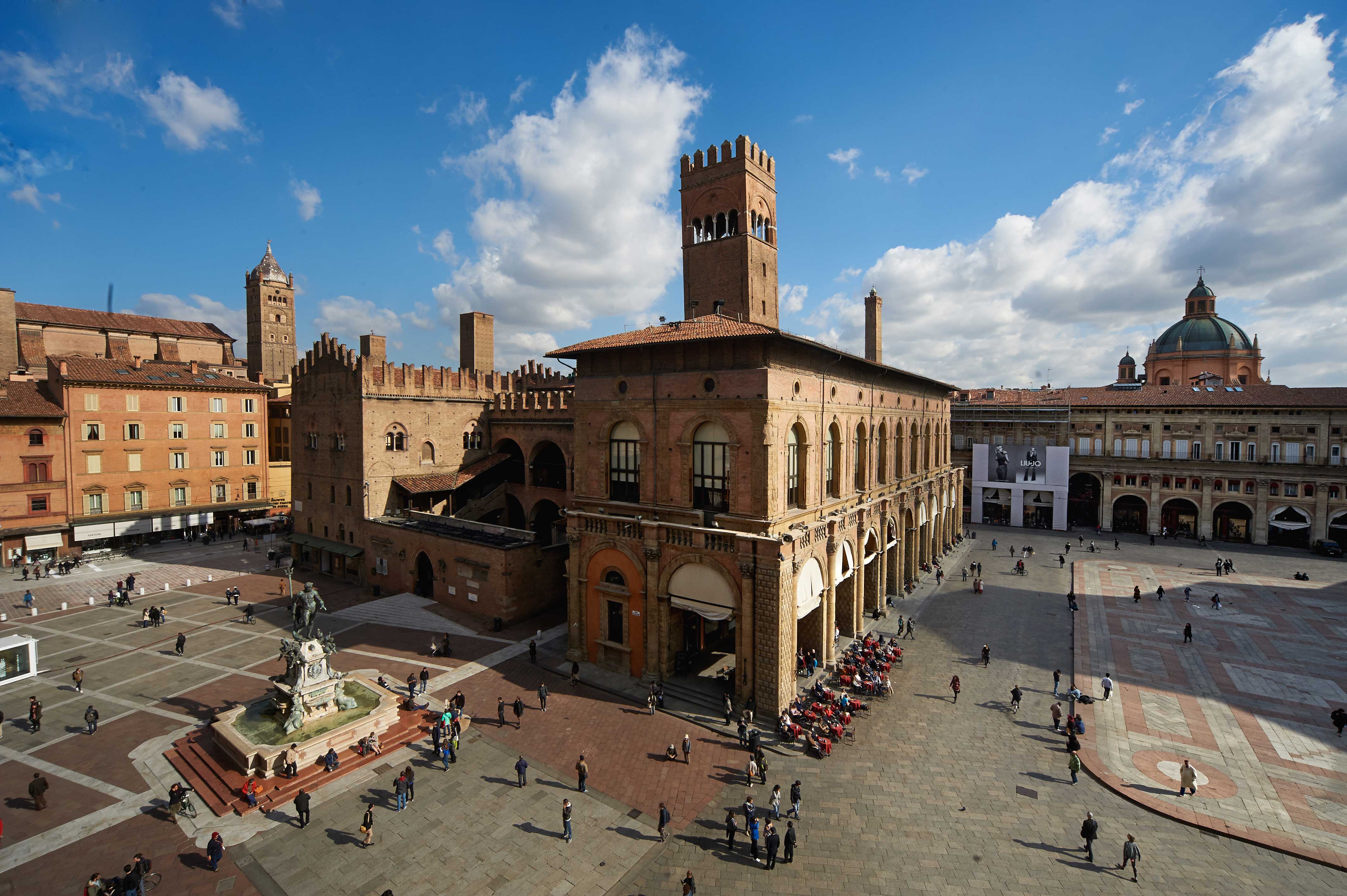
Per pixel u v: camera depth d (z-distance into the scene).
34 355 84.88
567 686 36.66
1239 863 23.20
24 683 37.97
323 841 23.83
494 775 28.12
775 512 33.91
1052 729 32.62
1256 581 60.47
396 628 46.38
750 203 52.31
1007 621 48.94
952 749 30.53
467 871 22.34
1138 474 82.88
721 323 40.19
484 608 47.88
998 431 91.69
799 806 25.97
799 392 36.59
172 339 104.38
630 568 37.28
